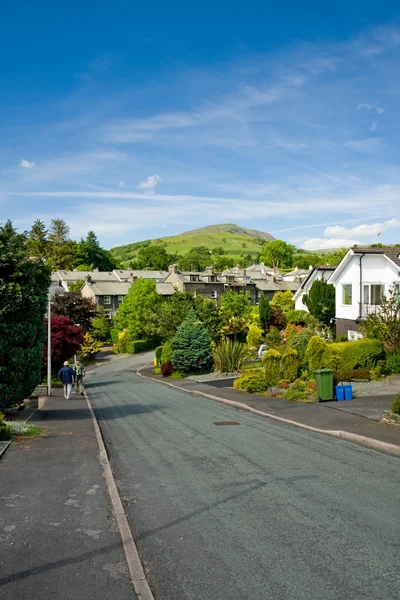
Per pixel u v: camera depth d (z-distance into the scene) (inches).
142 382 1643.7
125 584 215.5
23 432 565.0
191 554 252.8
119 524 284.8
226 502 332.5
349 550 253.0
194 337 1691.7
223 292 3683.6
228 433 599.2
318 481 375.9
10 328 678.5
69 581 218.1
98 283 3585.1
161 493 358.6
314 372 862.5
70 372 1096.2
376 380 1051.9
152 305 3041.3
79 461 438.0
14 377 689.0
